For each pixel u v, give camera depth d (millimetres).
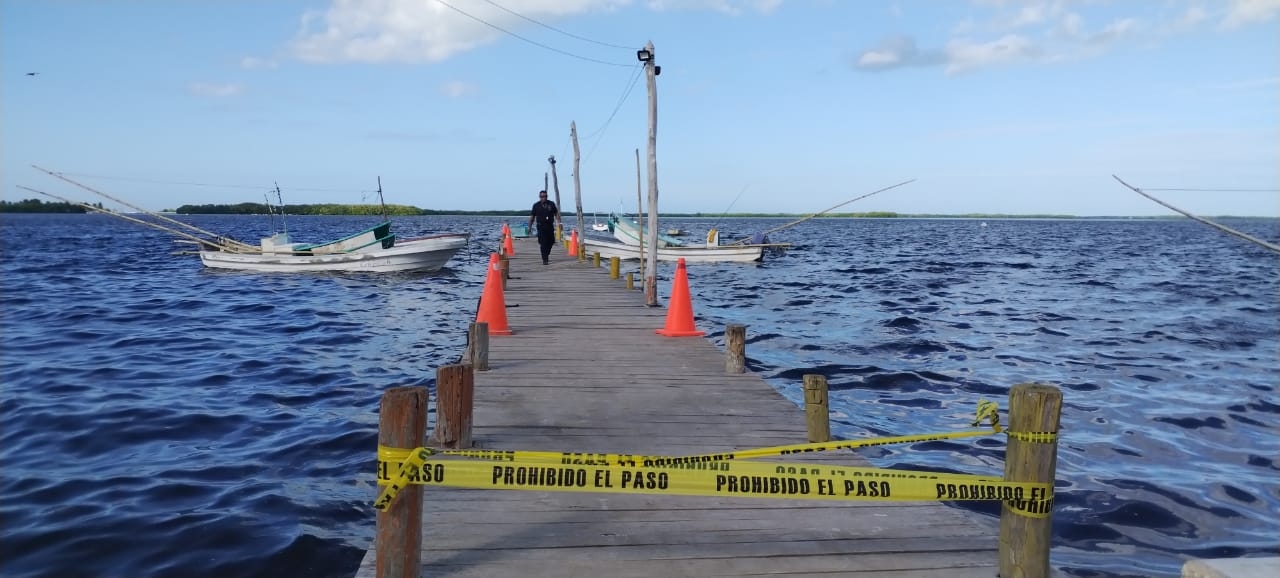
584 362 8898
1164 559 5121
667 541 4113
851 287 25047
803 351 13078
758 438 6062
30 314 17547
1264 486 6516
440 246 26562
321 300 20531
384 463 3506
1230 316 17844
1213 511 5965
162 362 11883
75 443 7520
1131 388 10289
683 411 6816
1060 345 13742
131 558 4973
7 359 12023
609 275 19766
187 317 17172
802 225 151000
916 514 4543
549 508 4535
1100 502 6109
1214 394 9938
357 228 103438
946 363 12016
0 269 30219
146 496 6066
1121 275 30656
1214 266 37438
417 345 13781
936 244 63125
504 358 9078
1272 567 2756
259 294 21828
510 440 5891
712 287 25000
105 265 32719
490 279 10984
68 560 4938
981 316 17703
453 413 5371
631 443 5871
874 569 3812
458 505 4551
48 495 6062
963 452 7434
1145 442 7801
